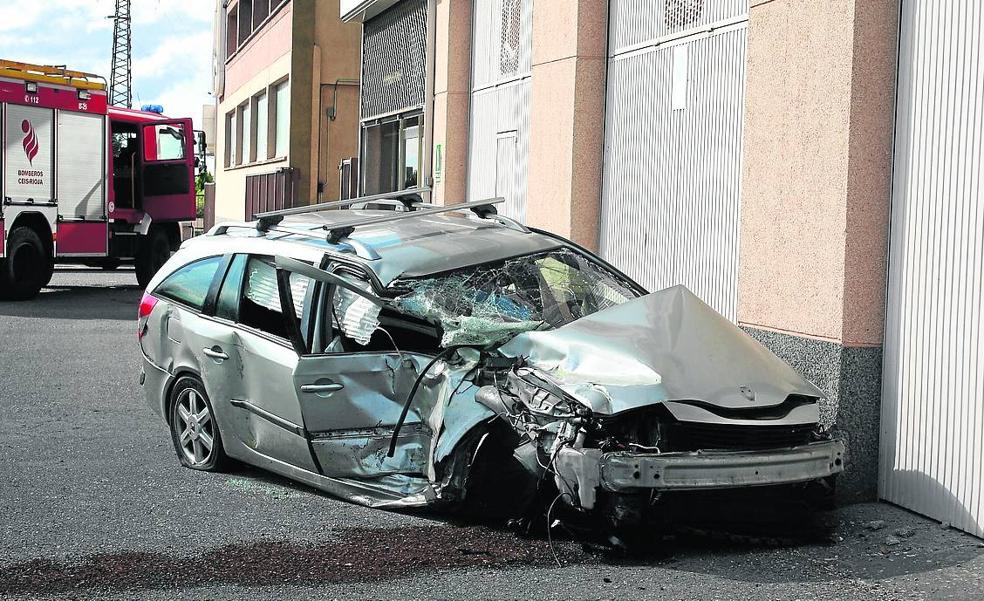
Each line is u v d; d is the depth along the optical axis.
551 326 6.26
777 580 5.17
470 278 6.38
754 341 6.18
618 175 10.49
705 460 5.20
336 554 5.45
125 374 11.38
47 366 11.77
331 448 6.28
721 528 5.86
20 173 18.33
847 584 5.13
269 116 31.09
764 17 7.44
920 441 6.28
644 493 5.25
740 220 7.94
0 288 18.39
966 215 5.91
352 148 27.80
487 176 14.03
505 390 5.62
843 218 6.55
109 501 6.47
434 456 5.74
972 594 5.01
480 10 14.36
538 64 11.80
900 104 6.46
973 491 5.89
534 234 7.17
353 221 6.75
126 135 21.08
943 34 6.12
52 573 5.15
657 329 5.83
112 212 20.30
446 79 14.84
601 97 10.83
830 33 6.68
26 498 6.53
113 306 18.41
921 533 5.97
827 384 6.68
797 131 7.03
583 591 4.94
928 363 6.21
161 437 8.36
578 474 5.26
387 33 18.59
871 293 6.57
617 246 10.48
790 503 5.68
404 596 4.86
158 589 4.94
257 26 34.28
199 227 44.53
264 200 30.70
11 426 8.66
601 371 5.51
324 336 6.39
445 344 5.84
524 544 5.62
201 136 22.80
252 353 6.69
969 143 5.89
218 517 6.12
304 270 6.38
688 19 9.20
